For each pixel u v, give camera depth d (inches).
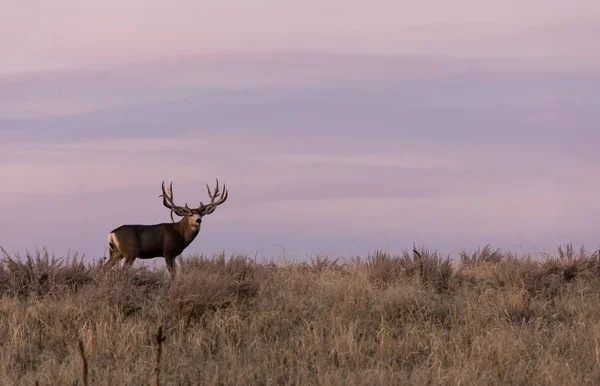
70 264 1939.0
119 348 1444.4
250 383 1326.3
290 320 1633.9
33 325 1592.0
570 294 1915.6
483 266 2396.7
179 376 1343.5
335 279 1962.4
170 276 2091.5
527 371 1376.7
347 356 1440.7
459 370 1320.1
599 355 1413.6
